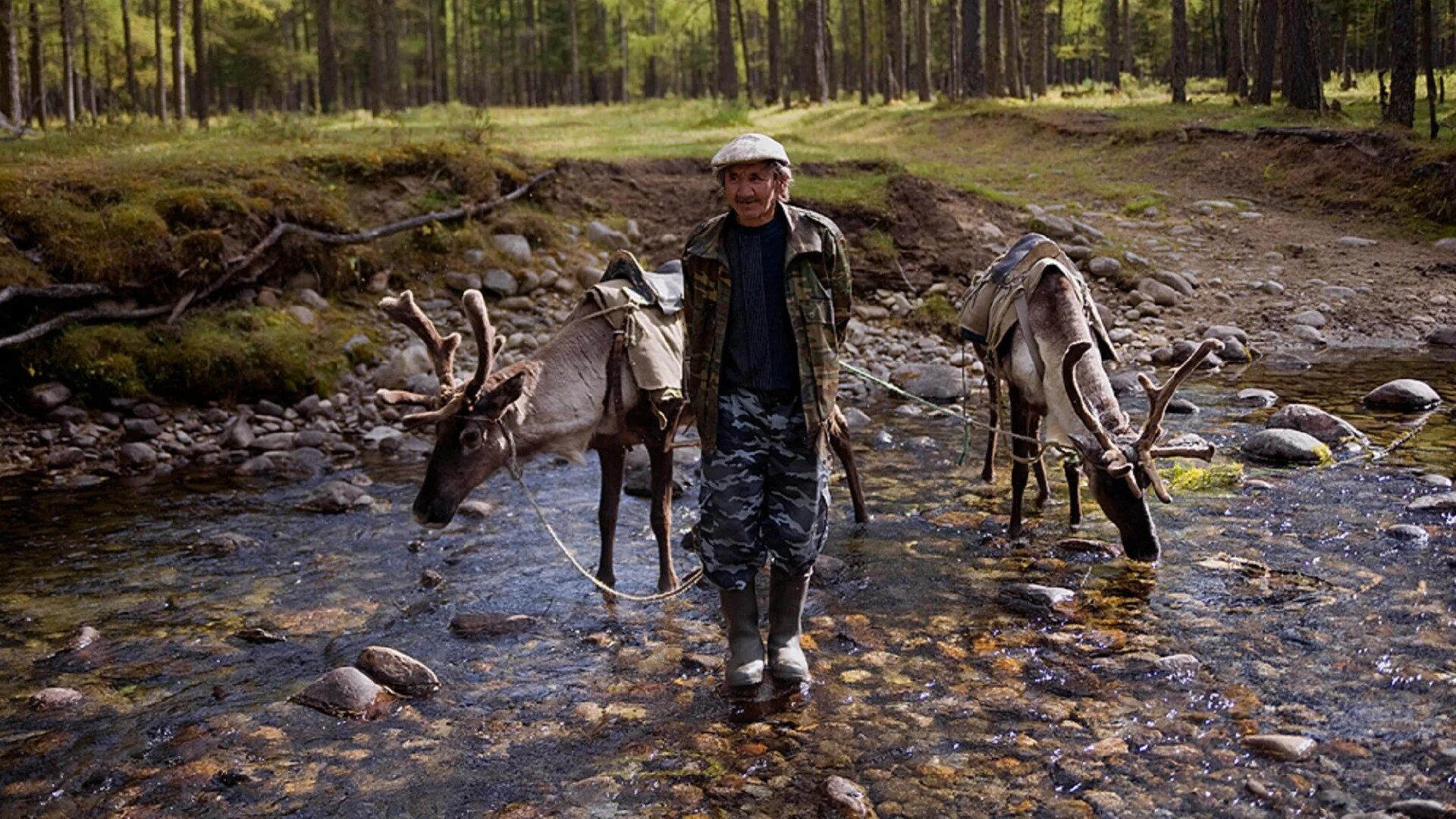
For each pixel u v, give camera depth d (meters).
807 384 4.34
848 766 3.92
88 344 9.79
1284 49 22.27
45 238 10.16
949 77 40.31
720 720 4.33
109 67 39.00
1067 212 16.38
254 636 5.29
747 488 4.47
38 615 5.68
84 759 4.16
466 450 5.08
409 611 5.67
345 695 4.53
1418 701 4.20
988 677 4.62
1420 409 9.25
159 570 6.36
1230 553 5.97
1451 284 13.91
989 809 3.60
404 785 3.91
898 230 14.27
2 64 23.97
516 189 14.06
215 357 10.15
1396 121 18.73
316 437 9.48
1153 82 45.53
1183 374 5.45
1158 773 3.77
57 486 8.24
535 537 6.90
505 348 11.55
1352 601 5.21
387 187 13.15
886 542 6.50
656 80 73.06
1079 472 6.59
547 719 4.40
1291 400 9.77
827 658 4.88
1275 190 17.39
